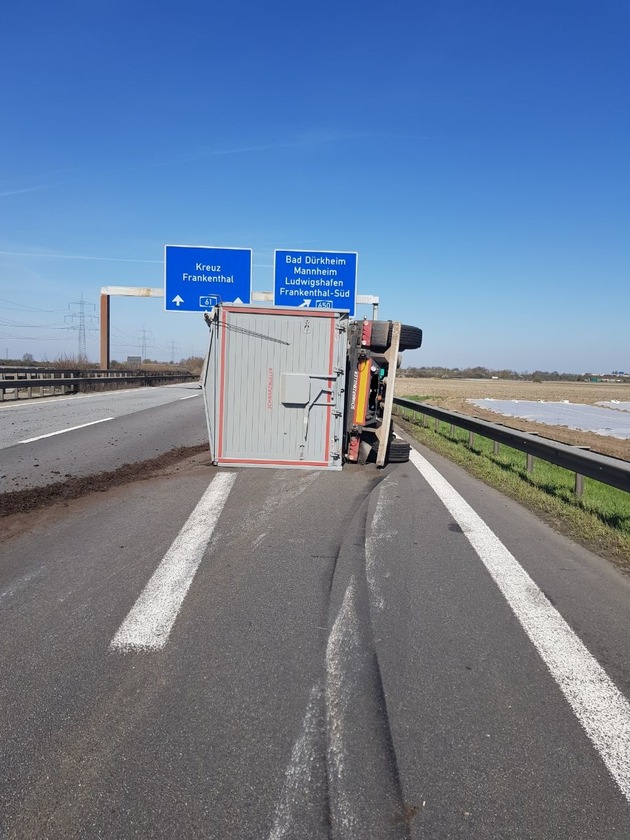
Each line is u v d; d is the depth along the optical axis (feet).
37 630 14.90
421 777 9.88
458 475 37.37
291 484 32.99
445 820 8.97
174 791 9.48
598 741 10.90
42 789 9.50
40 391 116.47
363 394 37.40
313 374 33.81
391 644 14.43
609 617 16.24
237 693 12.20
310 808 9.16
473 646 14.40
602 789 9.70
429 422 75.61
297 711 11.62
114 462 39.96
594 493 33.37
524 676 13.09
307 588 17.88
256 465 34.45
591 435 73.56
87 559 20.26
